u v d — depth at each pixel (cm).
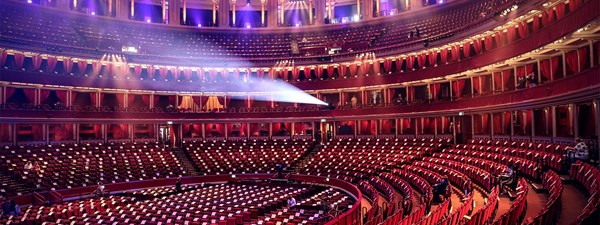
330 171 3778
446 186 2233
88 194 3453
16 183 3216
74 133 4188
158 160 4116
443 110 3900
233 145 4556
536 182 2094
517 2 2936
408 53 4422
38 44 4050
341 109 4716
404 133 4491
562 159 2028
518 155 2547
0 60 3838
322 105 4988
